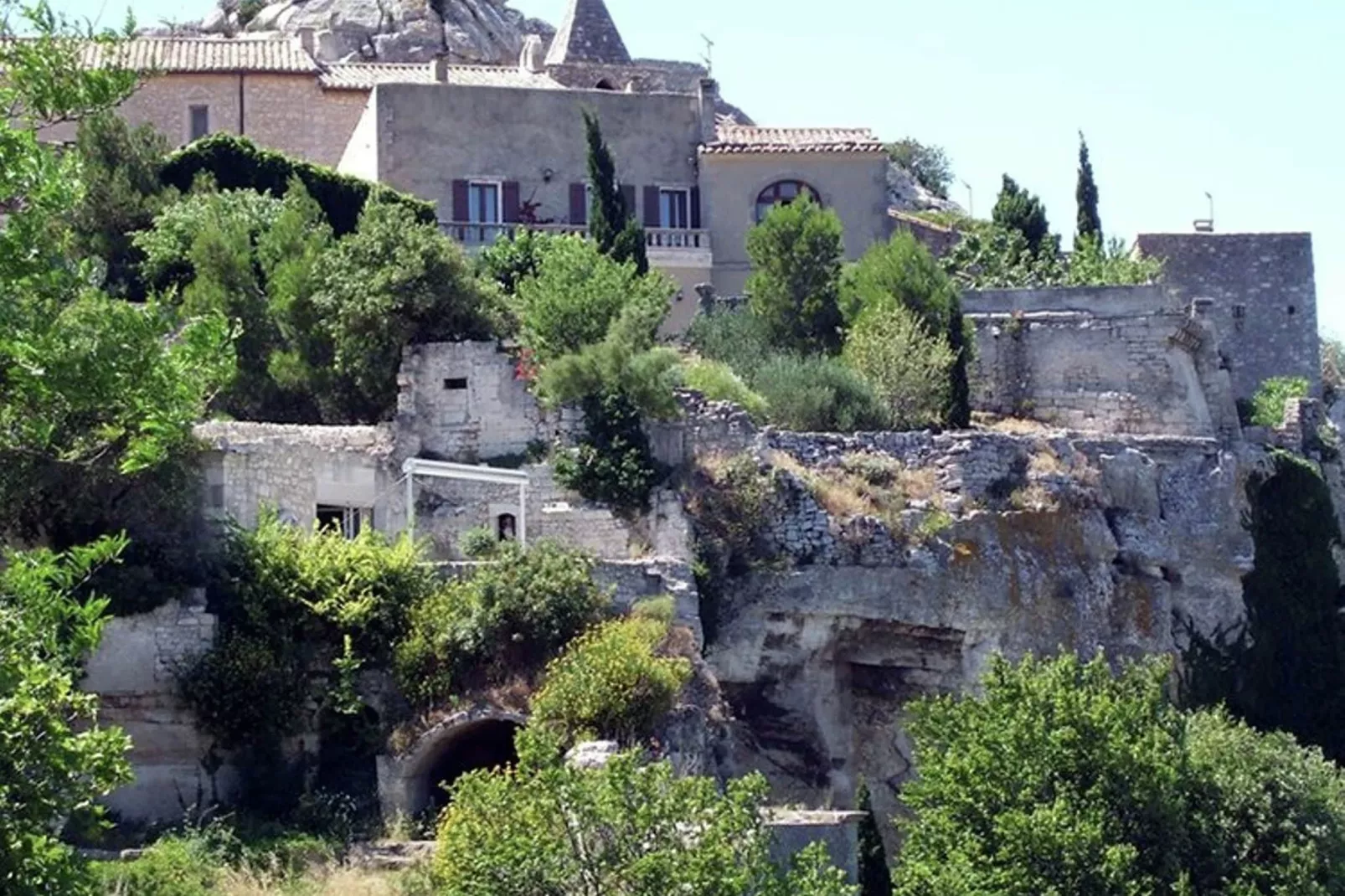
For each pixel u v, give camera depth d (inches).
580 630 2984.7
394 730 2903.5
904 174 6412.4
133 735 2876.5
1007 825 2723.9
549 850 2215.8
